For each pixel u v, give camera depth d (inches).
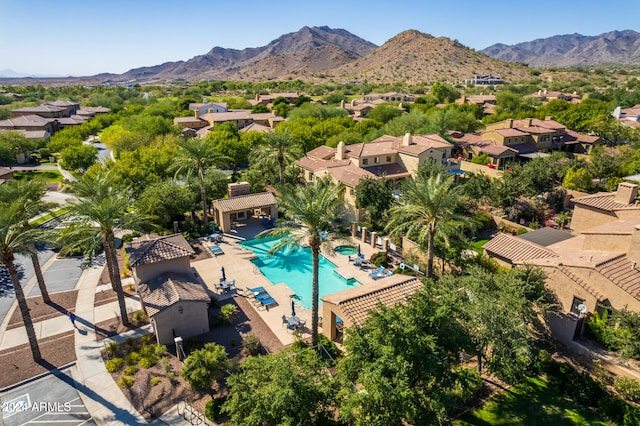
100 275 1445.6
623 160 2320.4
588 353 965.8
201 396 896.3
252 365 740.0
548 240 1419.8
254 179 2186.3
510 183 1831.9
